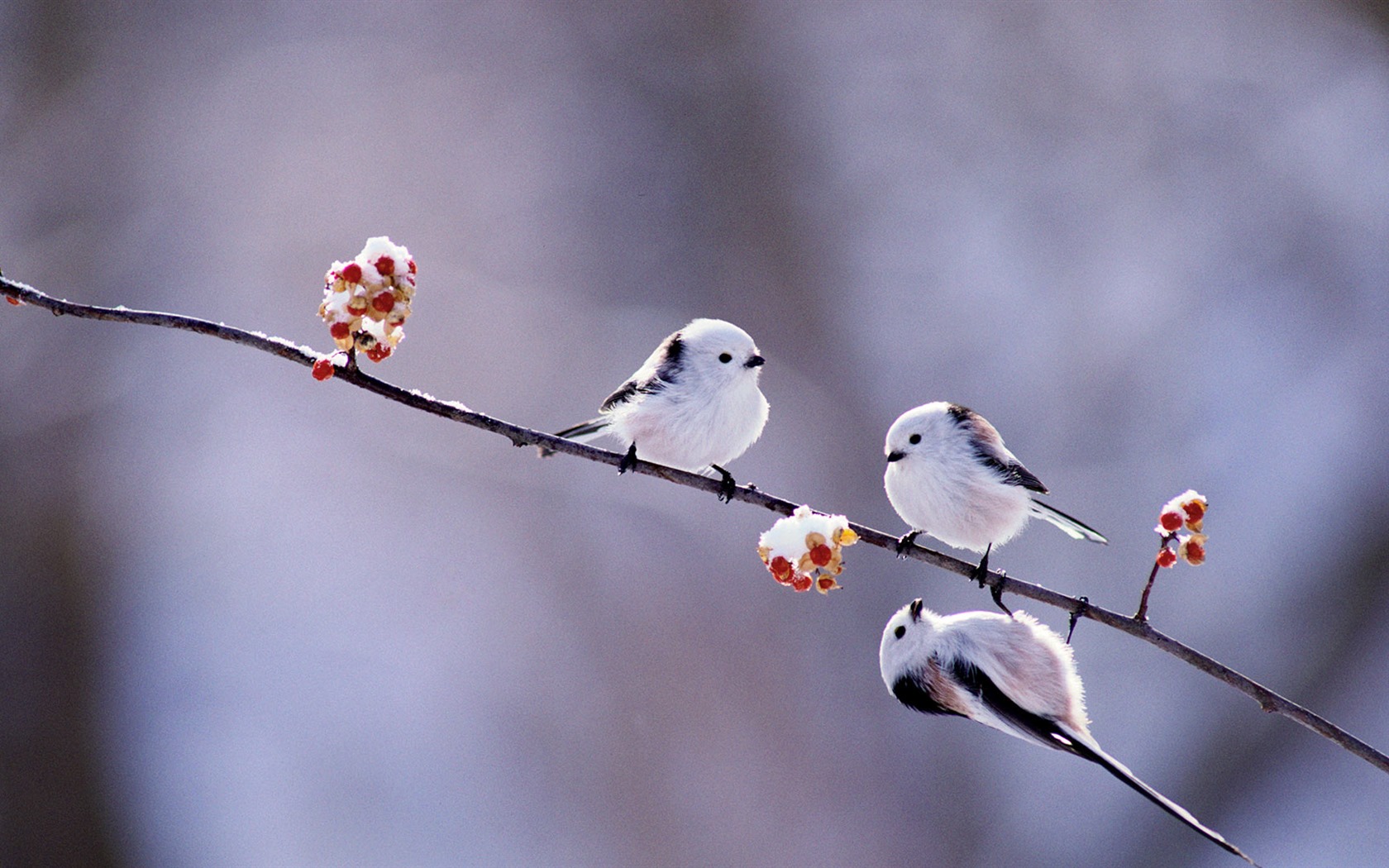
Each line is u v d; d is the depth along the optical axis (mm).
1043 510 5355
